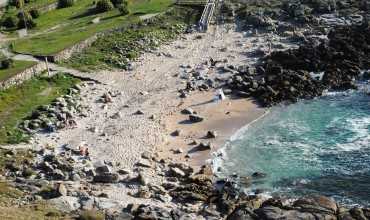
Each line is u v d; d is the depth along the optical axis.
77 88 80.88
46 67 84.50
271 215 44.22
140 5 114.44
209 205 53.22
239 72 85.31
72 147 64.69
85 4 116.25
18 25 102.81
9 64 81.81
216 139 67.69
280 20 105.06
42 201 50.88
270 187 57.28
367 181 57.56
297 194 55.75
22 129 68.75
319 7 107.06
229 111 74.94
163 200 53.56
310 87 79.81
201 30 103.62
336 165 60.75
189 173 59.62
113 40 97.50
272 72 84.38
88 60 89.88
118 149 64.50
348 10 106.00
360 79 82.62
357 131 67.88
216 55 92.75
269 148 65.19
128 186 56.22
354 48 88.06
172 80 84.31
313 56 87.00
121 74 86.88
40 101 75.88
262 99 77.44
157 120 72.25
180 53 94.44
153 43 97.88
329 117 72.12
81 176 58.16
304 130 69.12
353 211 45.16
